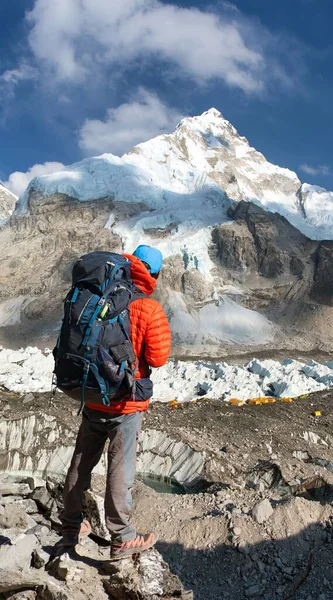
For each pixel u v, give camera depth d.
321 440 18.20
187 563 7.63
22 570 4.50
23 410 17.95
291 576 7.19
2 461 16.17
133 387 4.20
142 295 4.35
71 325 4.11
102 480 9.82
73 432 17.05
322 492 12.87
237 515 8.18
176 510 8.94
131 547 4.50
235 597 7.01
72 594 4.18
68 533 4.75
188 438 17.22
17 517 5.40
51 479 6.45
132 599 4.24
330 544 7.53
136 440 4.53
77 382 4.10
